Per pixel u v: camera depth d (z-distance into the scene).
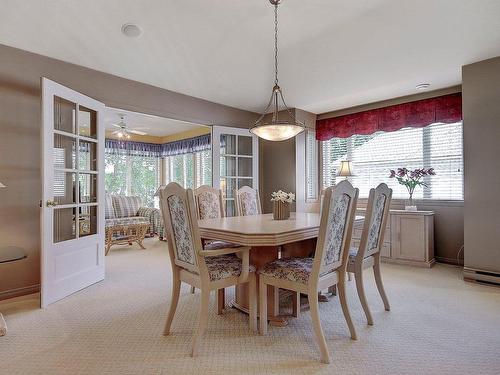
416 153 4.32
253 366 1.72
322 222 1.82
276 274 2.02
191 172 7.36
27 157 2.84
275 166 5.18
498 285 3.06
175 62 3.19
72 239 2.91
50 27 2.51
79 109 3.06
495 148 3.08
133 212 6.29
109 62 3.15
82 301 2.71
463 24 2.49
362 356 1.82
